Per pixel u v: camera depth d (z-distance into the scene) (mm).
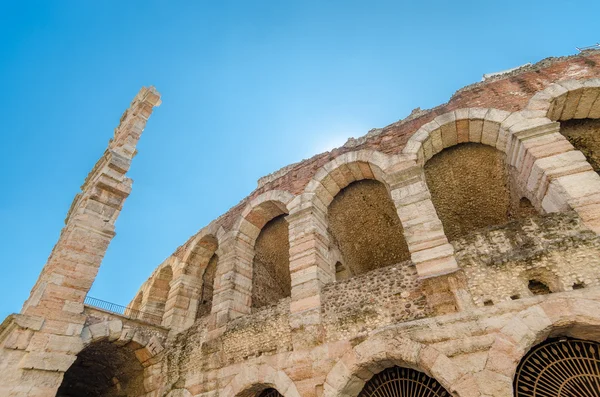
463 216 16094
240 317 12891
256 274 16484
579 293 7586
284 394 9836
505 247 8984
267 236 17547
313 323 10492
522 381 7863
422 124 13383
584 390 7477
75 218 15711
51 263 15422
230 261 15562
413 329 8734
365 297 10242
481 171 14266
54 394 11867
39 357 12008
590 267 7836
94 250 15320
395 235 17016
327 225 14227
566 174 9719
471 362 7738
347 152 14203
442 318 8570
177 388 12945
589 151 13375
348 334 9758
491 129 12211
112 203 17016
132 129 20578
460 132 12938
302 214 13594
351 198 15609
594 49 13062
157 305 20562
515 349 7480
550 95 11781
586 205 8867
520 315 7840
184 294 18000
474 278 8820
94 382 18047
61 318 13094
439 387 8688
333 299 10797
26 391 11391
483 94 13102
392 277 10180
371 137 14312
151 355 14906
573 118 12672
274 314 11867
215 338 12914
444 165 14414
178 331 16453
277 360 10648
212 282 19938
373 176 13938
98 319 14227
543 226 8883
